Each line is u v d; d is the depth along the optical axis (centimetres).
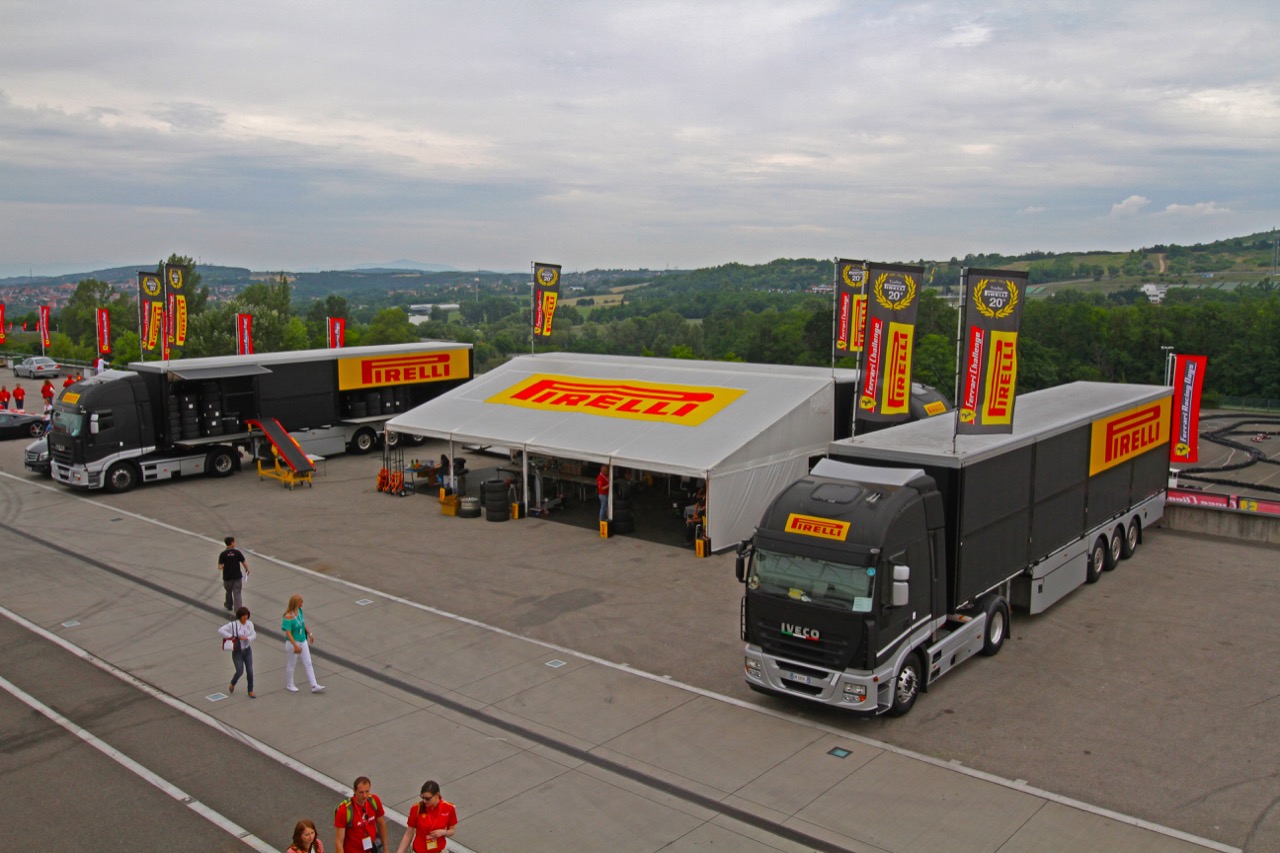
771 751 1315
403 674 1614
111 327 10081
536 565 2262
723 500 2350
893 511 1357
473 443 2805
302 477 3170
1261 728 1373
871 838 1088
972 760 1279
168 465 3197
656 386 3003
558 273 3775
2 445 4034
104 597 2033
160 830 1127
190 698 1518
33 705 1493
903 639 1379
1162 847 1066
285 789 1224
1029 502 1744
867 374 2152
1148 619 1848
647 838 1095
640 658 1678
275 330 8938
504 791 1211
